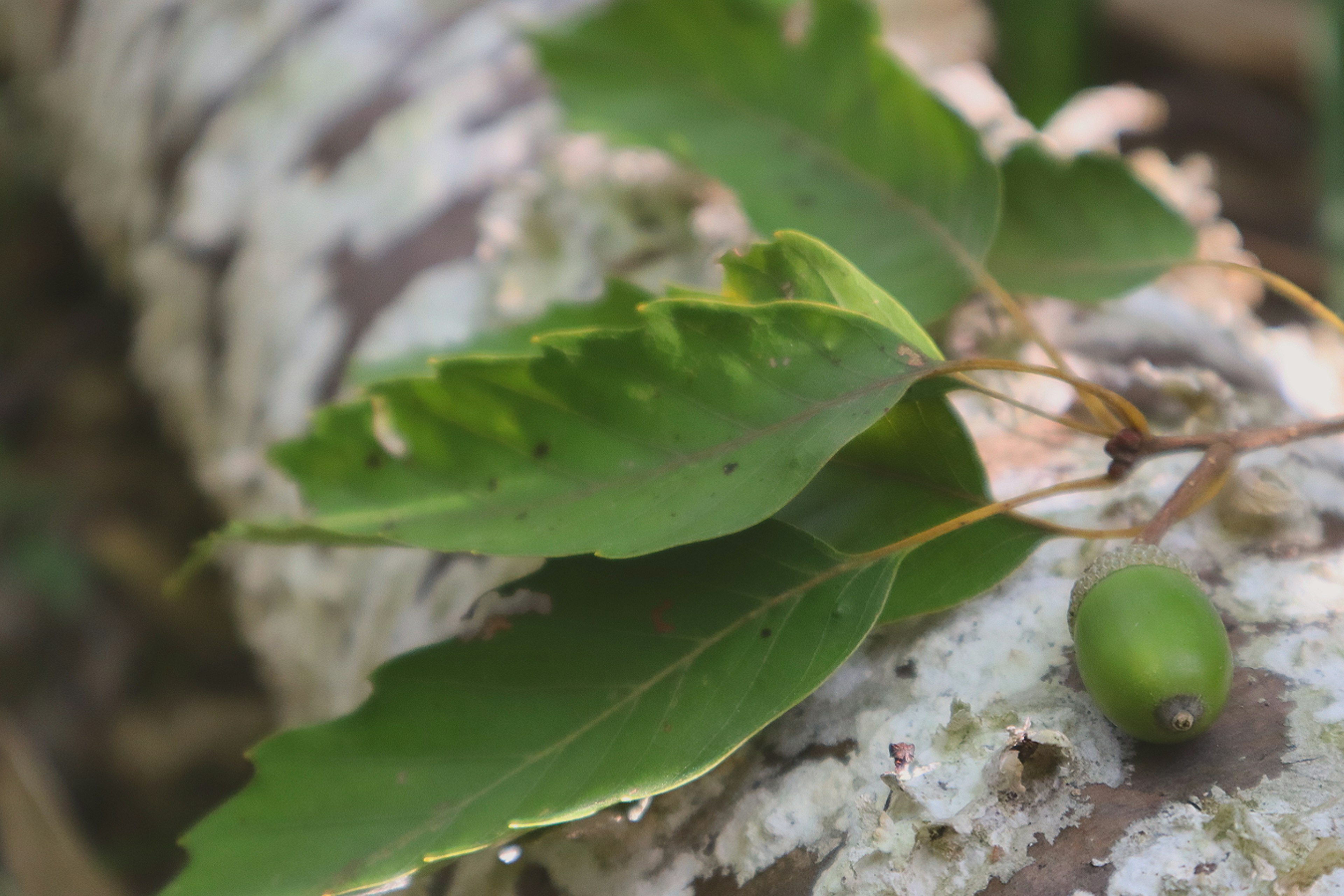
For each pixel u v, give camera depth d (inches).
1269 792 15.9
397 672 16.3
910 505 16.8
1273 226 36.9
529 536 16.1
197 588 39.7
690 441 16.3
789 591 16.4
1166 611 15.8
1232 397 18.1
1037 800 16.1
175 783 36.6
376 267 22.7
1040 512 17.4
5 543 39.4
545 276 20.5
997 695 16.6
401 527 16.2
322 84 27.0
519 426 16.3
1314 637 16.5
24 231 45.8
